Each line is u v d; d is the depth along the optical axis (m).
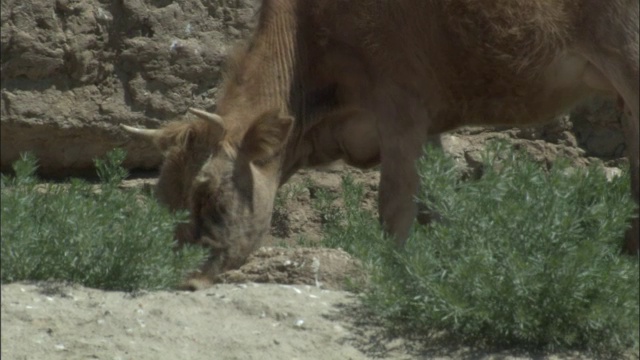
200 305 29.52
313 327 28.69
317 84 36.50
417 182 35.38
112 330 28.02
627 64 33.44
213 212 33.62
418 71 35.62
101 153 45.16
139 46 44.88
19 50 43.53
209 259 33.41
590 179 30.14
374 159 37.84
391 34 35.31
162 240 30.89
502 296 28.20
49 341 27.42
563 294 28.12
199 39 45.66
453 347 28.39
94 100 44.56
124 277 30.38
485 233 29.08
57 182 45.16
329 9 35.78
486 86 35.94
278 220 45.34
